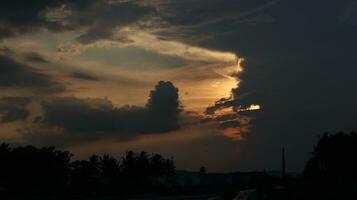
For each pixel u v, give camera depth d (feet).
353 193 170.50
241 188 557.33
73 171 498.69
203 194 446.19
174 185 635.66
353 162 263.70
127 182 564.30
